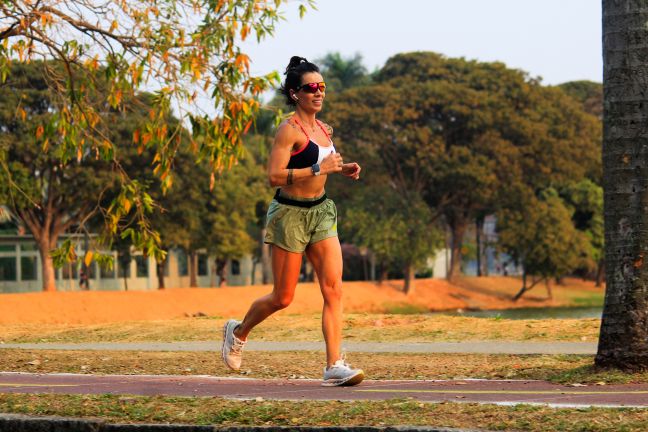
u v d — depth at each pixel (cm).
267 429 658
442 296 7638
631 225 995
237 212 6525
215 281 8444
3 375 1084
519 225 7394
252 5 1385
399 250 7050
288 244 856
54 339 1983
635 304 988
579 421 641
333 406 725
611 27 1004
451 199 7494
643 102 991
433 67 7731
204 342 1797
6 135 4712
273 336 1852
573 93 10844
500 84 7444
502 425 639
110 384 945
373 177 7269
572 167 7281
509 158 7081
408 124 7100
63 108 1454
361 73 8894
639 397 772
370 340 1706
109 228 1469
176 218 5806
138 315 5134
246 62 1396
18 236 6419
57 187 5222
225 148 1420
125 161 5119
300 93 844
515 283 8525
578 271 9588
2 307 4584
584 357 1279
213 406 744
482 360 1292
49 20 1360
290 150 838
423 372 1091
